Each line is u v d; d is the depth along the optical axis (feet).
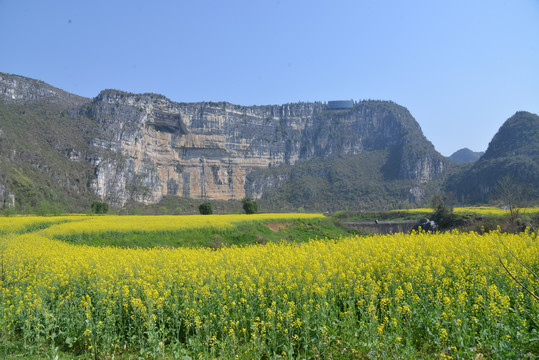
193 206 508.12
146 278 38.45
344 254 46.60
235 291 34.14
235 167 603.67
